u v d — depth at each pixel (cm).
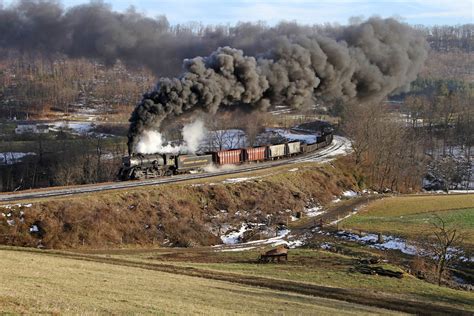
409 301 3017
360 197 7669
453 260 4256
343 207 6850
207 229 5238
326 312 2436
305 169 7712
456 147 11725
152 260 3878
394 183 9000
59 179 8331
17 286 2202
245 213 5819
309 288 3127
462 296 3306
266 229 5481
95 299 2134
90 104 16038
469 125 11550
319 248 4766
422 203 7075
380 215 6325
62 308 1878
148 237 4788
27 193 4950
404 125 11381
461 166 10456
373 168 9025
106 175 8531
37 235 4269
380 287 3372
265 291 2889
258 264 3978
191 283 2864
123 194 5106
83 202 4728
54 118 13725
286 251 4128
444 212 6266
